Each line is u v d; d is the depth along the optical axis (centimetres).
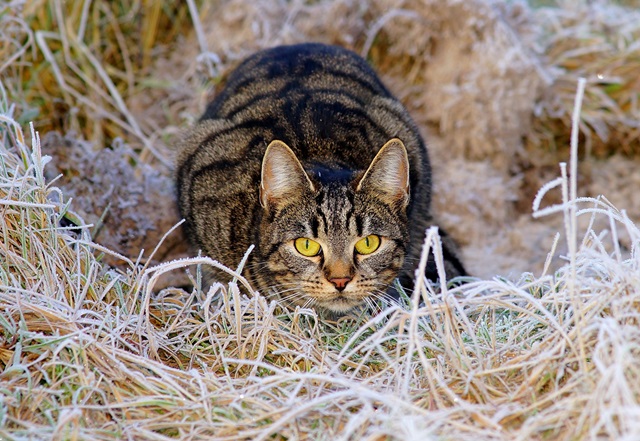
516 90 562
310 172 360
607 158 595
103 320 316
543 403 273
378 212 361
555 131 593
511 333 315
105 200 454
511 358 309
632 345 261
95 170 470
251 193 379
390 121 427
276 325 334
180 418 284
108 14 566
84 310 320
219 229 386
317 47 471
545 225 545
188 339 340
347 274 351
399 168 362
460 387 294
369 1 593
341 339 350
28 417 280
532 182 576
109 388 294
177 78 577
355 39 591
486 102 561
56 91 541
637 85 591
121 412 286
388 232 363
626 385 239
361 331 299
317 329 342
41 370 291
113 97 561
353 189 359
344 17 583
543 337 313
